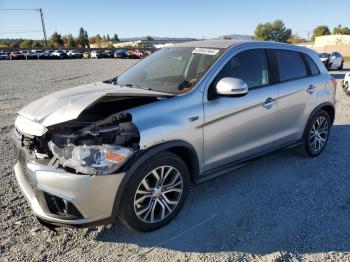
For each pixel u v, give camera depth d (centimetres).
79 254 317
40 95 1195
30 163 320
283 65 476
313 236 342
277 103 451
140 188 329
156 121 333
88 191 299
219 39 476
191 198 412
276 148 470
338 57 2673
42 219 317
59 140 318
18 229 351
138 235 344
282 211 387
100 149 300
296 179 464
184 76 404
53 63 3597
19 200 406
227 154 405
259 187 441
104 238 339
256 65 437
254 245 329
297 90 479
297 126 495
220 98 386
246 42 442
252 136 428
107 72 2327
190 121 356
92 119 345
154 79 420
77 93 376
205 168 386
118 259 311
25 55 4928
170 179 354
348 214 381
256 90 428
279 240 336
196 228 355
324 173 483
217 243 332
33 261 306
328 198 415
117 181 308
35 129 326
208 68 393
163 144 333
